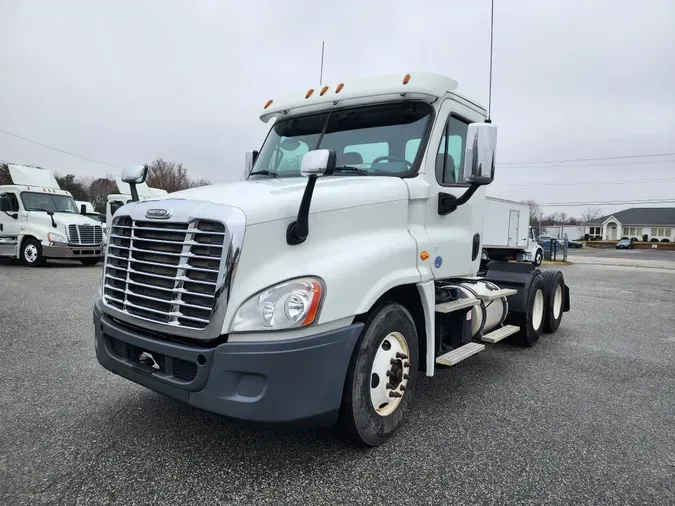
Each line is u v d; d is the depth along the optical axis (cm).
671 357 633
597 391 486
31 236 1566
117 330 325
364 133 423
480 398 454
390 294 376
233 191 321
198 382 280
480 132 357
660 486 306
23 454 321
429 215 402
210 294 278
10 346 580
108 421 373
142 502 270
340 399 301
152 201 321
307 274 287
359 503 276
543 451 348
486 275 670
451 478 306
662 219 8919
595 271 2383
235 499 275
